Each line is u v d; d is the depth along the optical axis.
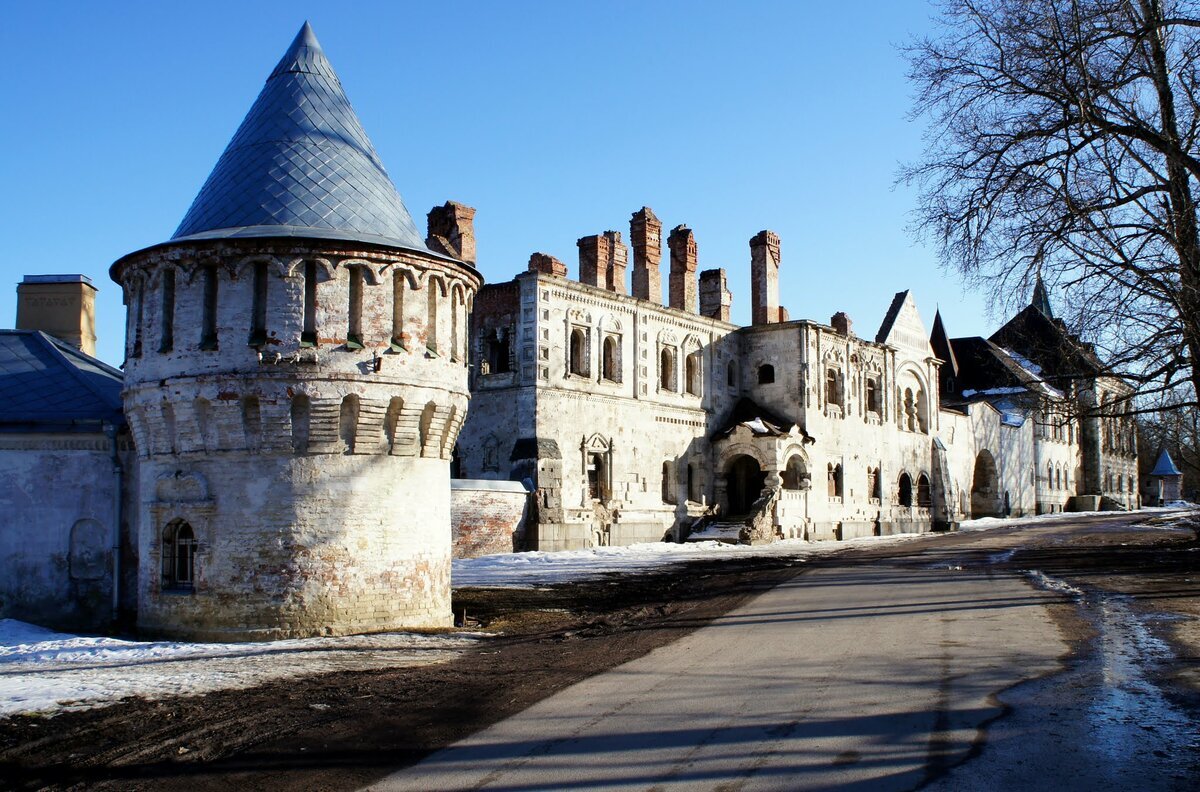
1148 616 19.14
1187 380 24.39
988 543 43.53
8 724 12.02
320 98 21.67
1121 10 23.19
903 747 10.67
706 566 33.94
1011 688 13.27
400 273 20.11
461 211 43.78
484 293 44.09
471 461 43.69
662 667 15.43
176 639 19.25
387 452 20.05
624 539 45.75
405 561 20.19
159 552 19.80
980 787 9.34
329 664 16.06
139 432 20.28
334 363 19.19
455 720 12.20
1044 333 26.70
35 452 21.27
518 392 42.47
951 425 69.44
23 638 19.30
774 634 18.48
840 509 55.31
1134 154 23.48
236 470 19.25
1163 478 108.06
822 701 12.82
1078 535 47.72
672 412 49.66
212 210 20.31
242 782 9.87
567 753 10.72
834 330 56.03
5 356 22.97
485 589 27.44
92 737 11.45
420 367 20.19
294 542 19.05
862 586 25.92
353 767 10.32
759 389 54.91
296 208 19.95
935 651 16.16
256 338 19.16
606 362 46.72
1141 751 10.32
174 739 11.36
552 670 15.38
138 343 20.22
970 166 25.00
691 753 10.63
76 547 21.25
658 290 50.47
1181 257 22.84
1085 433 90.69
